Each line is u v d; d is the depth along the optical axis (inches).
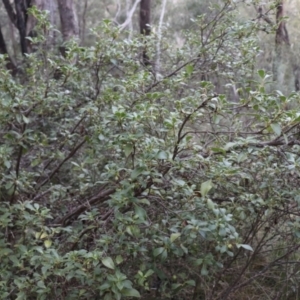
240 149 74.9
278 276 100.8
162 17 259.8
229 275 103.7
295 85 183.2
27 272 79.5
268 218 86.0
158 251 71.1
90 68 114.2
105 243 72.7
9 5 254.5
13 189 89.4
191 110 75.2
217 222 69.2
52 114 113.8
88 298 77.4
